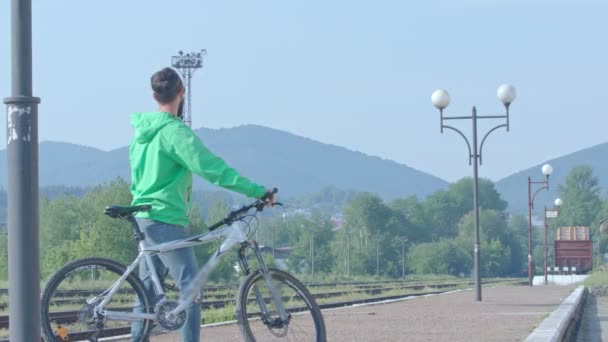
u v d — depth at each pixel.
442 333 17.09
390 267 167.25
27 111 7.89
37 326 7.92
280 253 135.25
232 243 9.71
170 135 9.31
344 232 159.25
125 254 57.53
